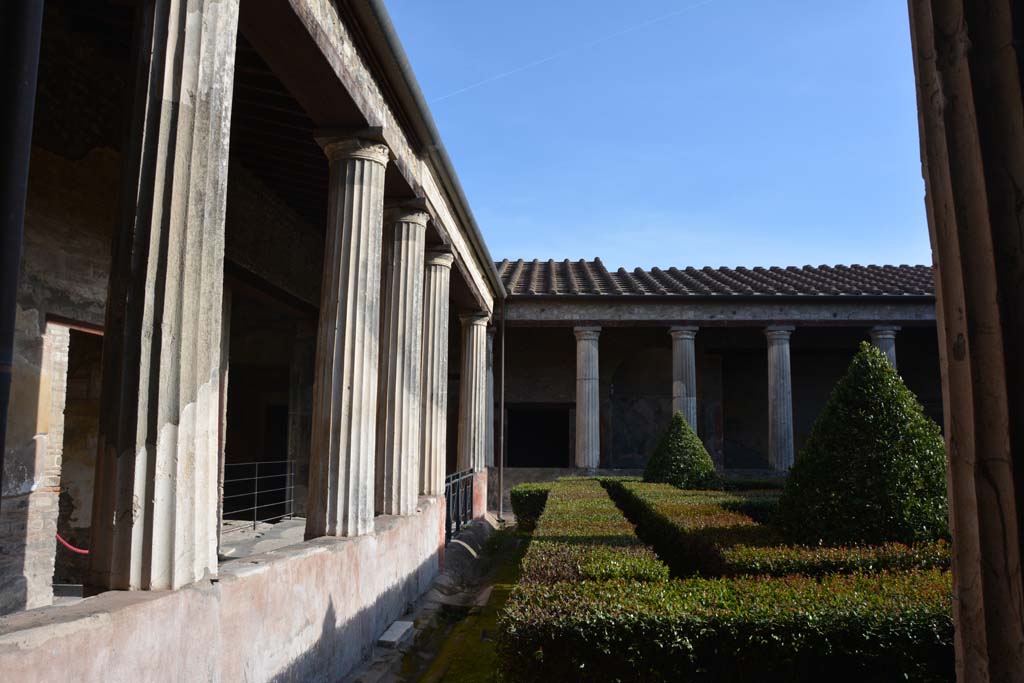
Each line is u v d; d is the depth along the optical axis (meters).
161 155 3.04
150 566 2.90
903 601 3.65
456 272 10.86
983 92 1.56
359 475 5.51
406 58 5.70
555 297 16.06
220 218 3.28
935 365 19.08
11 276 1.87
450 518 10.12
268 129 6.86
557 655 3.55
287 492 12.98
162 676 2.77
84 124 5.99
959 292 1.57
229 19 3.37
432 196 7.93
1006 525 1.48
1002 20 1.55
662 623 3.55
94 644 2.39
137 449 2.92
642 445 18.61
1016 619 1.47
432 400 8.97
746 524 6.32
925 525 5.07
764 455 19.09
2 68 1.91
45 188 5.61
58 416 5.90
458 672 5.16
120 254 3.02
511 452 22.27
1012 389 1.48
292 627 4.11
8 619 2.35
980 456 1.53
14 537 5.41
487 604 7.43
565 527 6.59
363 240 5.62
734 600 3.81
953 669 3.43
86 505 8.52
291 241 10.26
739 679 3.54
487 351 16.19
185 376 3.07
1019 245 1.50
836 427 5.45
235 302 14.05
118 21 5.45
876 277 18.30
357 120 5.52
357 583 5.29
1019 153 1.50
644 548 5.36
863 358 5.61
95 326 6.25
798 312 16.19
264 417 14.82
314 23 4.37
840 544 5.15
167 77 3.07
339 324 5.53
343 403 5.47
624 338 18.59
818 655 3.52
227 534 10.65
